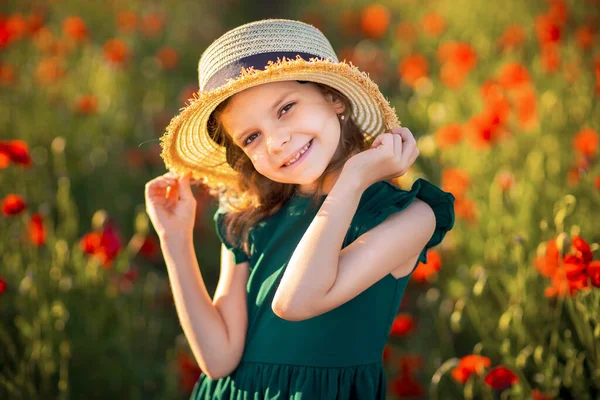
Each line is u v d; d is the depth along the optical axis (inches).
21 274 106.0
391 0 296.7
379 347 65.2
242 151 69.5
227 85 58.7
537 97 161.0
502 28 229.6
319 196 66.0
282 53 61.5
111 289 109.7
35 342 95.1
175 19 288.8
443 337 109.3
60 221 142.1
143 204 156.4
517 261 101.8
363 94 64.4
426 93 176.1
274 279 66.1
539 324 97.5
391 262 60.7
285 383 62.9
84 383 105.9
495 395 97.6
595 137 114.0
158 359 119.7
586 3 210.2
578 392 86.9
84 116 169.5
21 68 194.1
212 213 150.9
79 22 184.7
